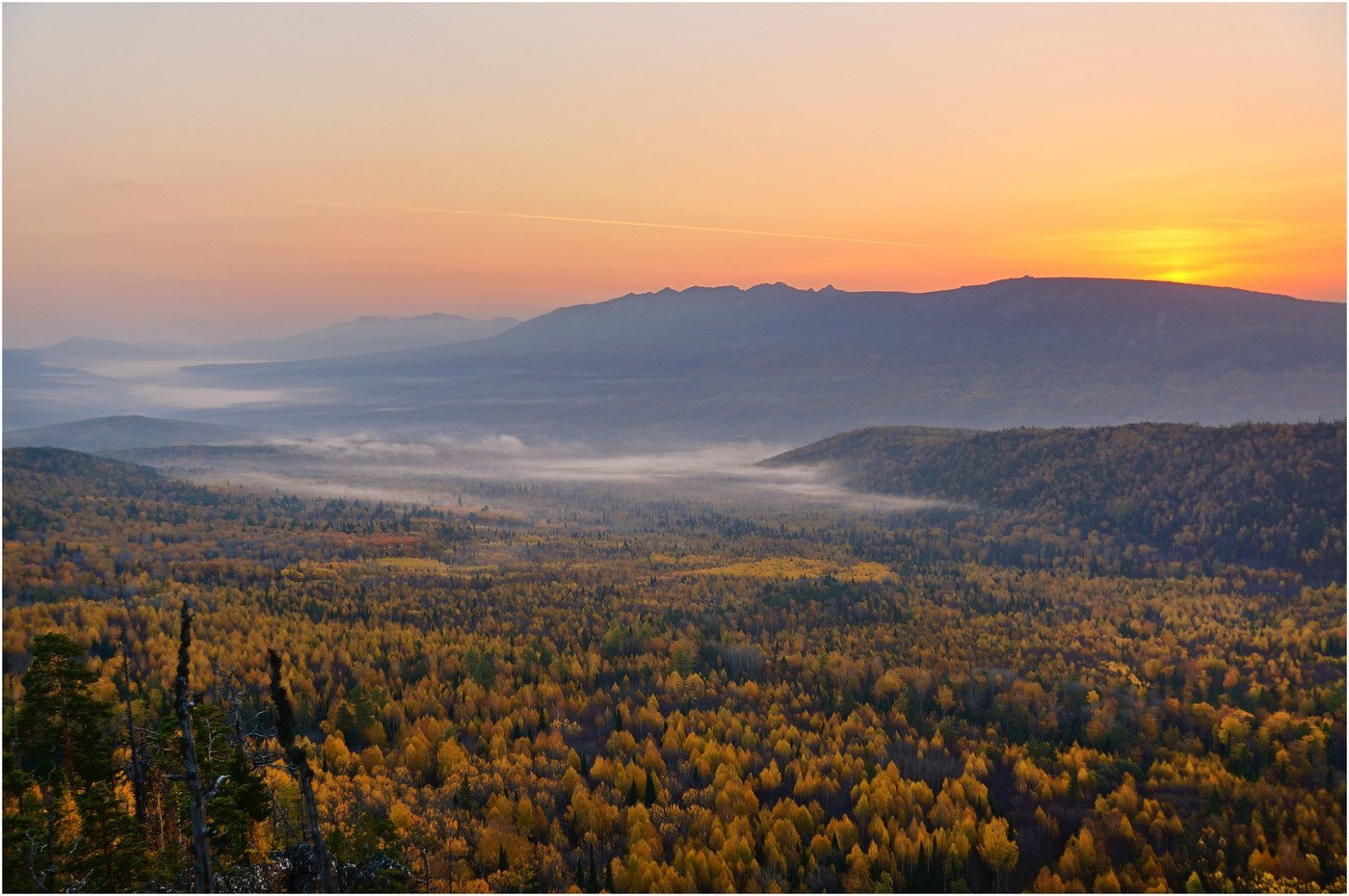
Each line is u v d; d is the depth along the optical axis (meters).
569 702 185.12
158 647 191.25
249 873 80.19
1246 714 181.88
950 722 181.88
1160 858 133.50
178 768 75.06
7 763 79.38
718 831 129.75
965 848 130.12
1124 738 174.50
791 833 130.50
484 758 154.62
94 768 81.56
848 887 120.38
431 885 106.94
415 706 174.50
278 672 56.69
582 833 132.62
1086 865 131.62
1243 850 133.25
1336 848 135.75
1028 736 179.12
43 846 71.00
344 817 107.69
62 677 80.25
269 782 83.56
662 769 153.88
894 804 139.00
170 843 78.06
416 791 137.88
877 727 176.88
